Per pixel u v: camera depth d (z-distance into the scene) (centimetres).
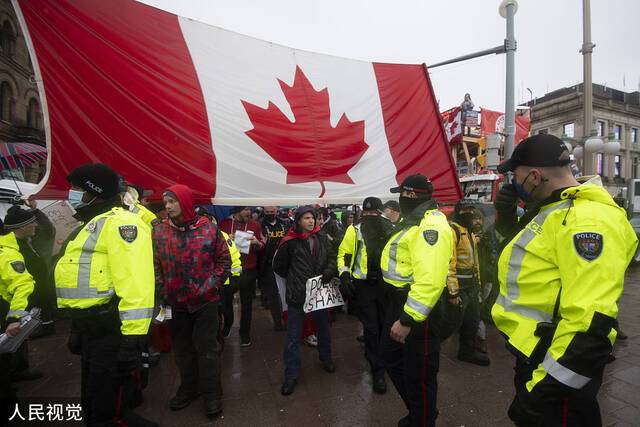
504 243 164
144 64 392
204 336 282
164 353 401
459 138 1133
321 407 290
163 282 280
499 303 160
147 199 371
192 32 440
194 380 300
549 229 135
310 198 452
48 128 339
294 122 473
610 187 3016
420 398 218
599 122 2998
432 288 198
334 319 524
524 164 148
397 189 270
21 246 399
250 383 331
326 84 520
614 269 115
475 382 330
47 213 613
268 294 480
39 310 279
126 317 188
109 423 202
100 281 194
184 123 401
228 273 296
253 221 477
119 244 192
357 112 527
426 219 220
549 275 135
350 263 342
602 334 111
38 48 341
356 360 382
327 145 487
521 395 131
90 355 199
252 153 435
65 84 348
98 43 370
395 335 206
